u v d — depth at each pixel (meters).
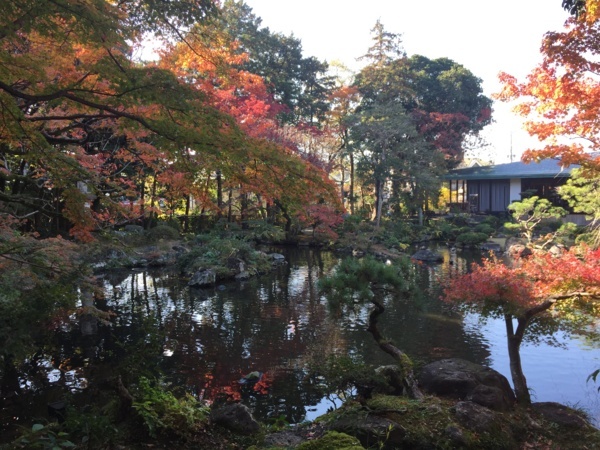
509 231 32.78
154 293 17.59
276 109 32.81
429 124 42.00
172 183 8.59
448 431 5.65
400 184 40.38
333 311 7.22
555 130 9.25
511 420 6.22
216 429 5.70
